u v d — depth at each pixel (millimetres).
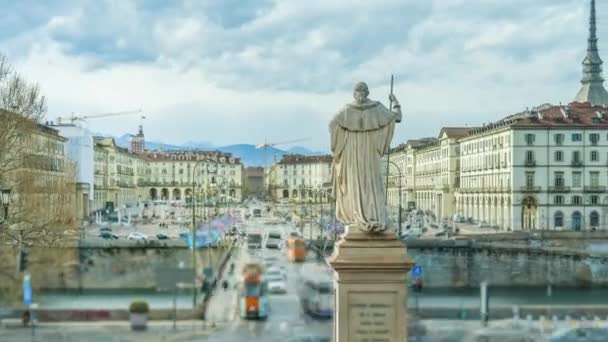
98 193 194000
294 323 45969
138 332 43688
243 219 172625
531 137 132875
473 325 43906
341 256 17875
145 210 185750
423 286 63969
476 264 89438
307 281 56000
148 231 125125
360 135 18312
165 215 178625
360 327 17828
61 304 50219
